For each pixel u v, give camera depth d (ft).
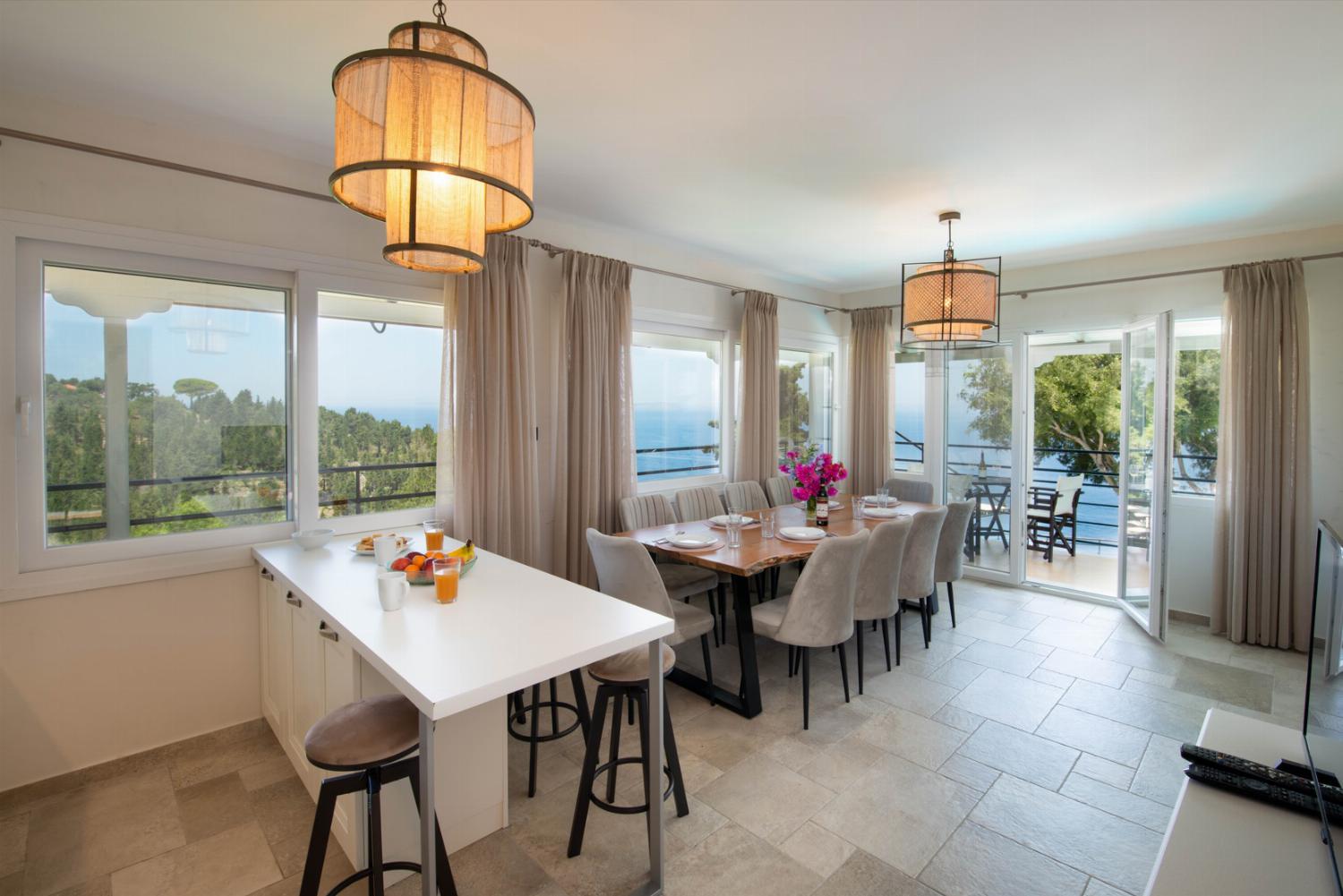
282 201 9.04
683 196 10.95
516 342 11.01
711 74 6.97
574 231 12.73
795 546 10.43
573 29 6.09
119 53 6.52
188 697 8.43
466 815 6.53
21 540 7.34
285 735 8.05
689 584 11.67
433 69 3.97
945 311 11.07
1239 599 12.39
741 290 16.28
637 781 7.75
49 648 7.47
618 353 12.96
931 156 9.13
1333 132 8.27
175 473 8.50
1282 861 4.00
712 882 6.06
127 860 6.34
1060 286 15.31
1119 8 5.73
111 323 7.99
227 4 5.73
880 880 6.08
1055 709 9.62
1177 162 9.26
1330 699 4.57
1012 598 15.48
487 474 10.69
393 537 7.89
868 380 18.61
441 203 4.32
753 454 16.29
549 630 5.46
